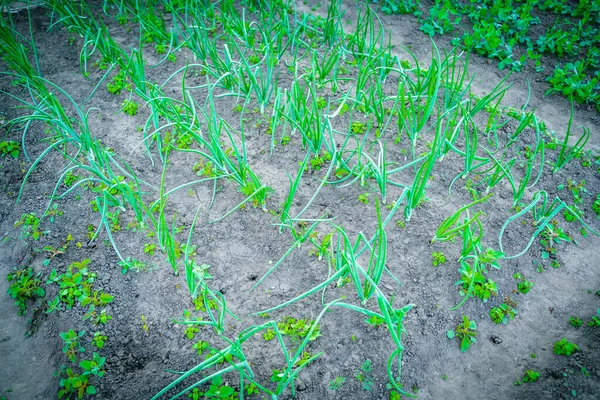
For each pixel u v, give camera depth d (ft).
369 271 6.63
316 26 12.17
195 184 8.68
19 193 8.38
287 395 6.17
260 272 7.45
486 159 8.18
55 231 8.00
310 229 7.08
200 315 6.93
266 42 9.97
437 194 8.50
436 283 7.27
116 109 10.21
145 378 6.33
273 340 6.67
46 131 9.59
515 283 7.33
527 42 12.07
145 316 6.95
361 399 6.17
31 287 7.21
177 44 11.62
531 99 10.73
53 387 6.30
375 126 9.67
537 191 8.63
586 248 7.84
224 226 8.02
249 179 8.62
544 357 6.55
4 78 10.97
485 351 6.63
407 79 9.31
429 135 9.55
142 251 7.69
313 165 8.89
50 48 11.80
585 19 12.33
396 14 13.37
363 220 8.05
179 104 10.12
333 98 10.19
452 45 12.17
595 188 8.74
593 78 10.63
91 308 6.98
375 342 6.64
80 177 8.79
